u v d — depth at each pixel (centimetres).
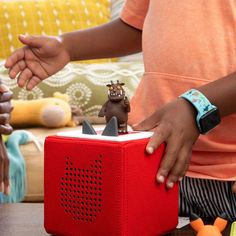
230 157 91
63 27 237
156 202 75
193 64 90
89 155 72
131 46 110
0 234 80
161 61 93
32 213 93
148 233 74
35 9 238
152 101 95
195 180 93
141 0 106
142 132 77
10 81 215
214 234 73
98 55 109
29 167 180
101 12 244
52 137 76
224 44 90
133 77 220
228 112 79
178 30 92
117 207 70
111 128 73
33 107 203
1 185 120
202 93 78
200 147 91
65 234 75
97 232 72
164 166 75
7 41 232
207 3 90
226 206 92
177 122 75
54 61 104
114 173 70
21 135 184
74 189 74
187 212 96
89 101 216
